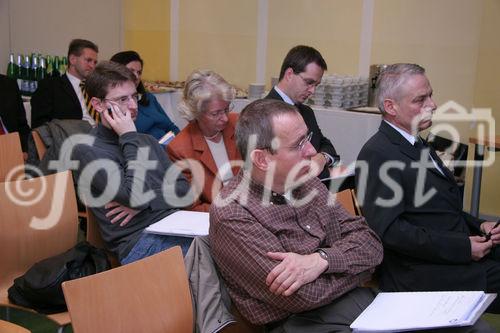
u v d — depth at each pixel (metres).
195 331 1.57
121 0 5.66
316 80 2.88
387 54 4.36
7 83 3.84
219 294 1.59
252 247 1.53
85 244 1.98
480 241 2.01
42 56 4.81
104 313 1.36
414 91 2.02
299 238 1.65
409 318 1.47
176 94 4.77
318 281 1.56
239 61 5.11
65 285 1.29
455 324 1.42
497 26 3.90
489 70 3.98
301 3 4.68
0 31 4.55
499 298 1.98
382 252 1.77
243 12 5.00
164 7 5.45
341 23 4.52
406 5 4.21
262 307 1.57
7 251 2.00
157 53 5.60
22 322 2.63
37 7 4.82
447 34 4.11
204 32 5.26
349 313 1.59
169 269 1.52
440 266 1.99
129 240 2.06
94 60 3.94
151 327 1.45
